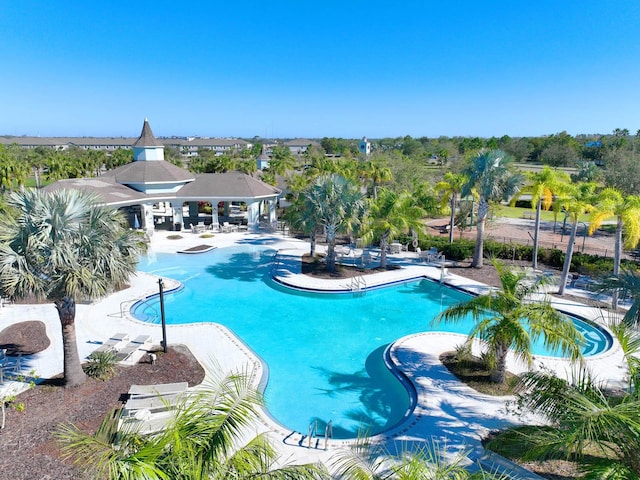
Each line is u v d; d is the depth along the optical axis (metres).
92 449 5.87
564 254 27.39
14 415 11.49
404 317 20.89
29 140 173.75
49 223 10.88
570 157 81.00
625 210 19.16
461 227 37.12
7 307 20.05
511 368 14.86
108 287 11.81
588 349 17.39
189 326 18.39
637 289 11.57
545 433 7.24
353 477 6.71
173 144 183.38
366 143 135.88
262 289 24.61
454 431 11.16
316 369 15.77
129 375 13.91
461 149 114.06
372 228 26.33
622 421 5.87
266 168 71.06
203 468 5.32
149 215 37.69
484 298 12.81
